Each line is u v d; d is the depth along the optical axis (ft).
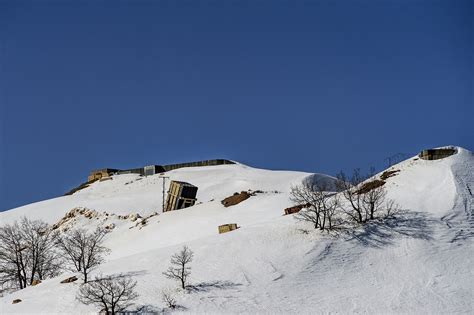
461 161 256.73
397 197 234.79
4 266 240.32
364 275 182.39
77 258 219.61
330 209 216.13
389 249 196.44
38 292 183.52
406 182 248.93
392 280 179.63
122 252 260.21
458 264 188.03
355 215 217.15
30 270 242.99
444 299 168.66
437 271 183.93
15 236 251.60
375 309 163.12
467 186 237.25
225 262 188.34
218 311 159.33
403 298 169.27
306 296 169.58
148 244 261.65
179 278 176.76
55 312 164.86
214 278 178.50
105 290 172.04
